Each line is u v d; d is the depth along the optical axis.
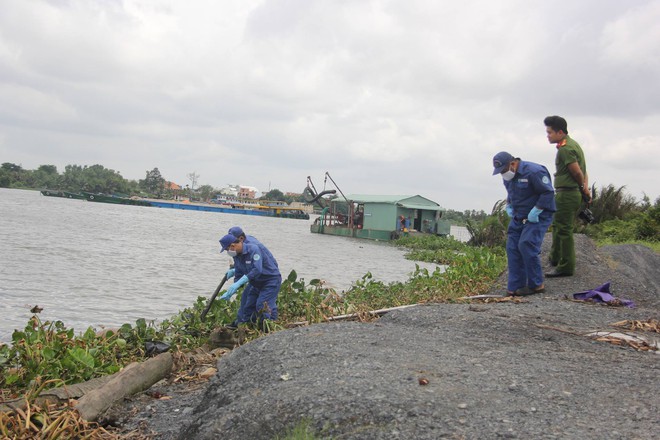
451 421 3.14
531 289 8.11
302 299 8.32
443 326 5.62
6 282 12.98
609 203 23.61
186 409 4.55
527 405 3.37
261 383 4.05
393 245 36.62
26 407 4.17
